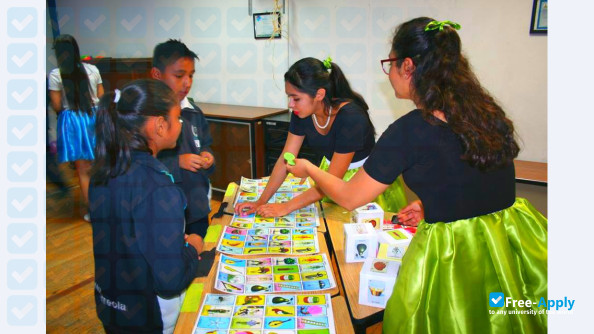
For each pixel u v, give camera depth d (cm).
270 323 95
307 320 97
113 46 421
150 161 100
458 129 91
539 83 254
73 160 271
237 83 379
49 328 191
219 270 118
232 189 191
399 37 101
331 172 162
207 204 169
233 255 129
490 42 262
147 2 393
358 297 110
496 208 101
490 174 97
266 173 340
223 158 343
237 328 94
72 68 260
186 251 107
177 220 98
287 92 156
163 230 97
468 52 270
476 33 265
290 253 130
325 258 127
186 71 152
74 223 298
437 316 100
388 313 101
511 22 253
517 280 99
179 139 154
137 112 95
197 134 174
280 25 339
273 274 117
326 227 152
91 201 101
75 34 427
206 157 168
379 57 303
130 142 96
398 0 285
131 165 96
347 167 163
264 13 343
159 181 98
